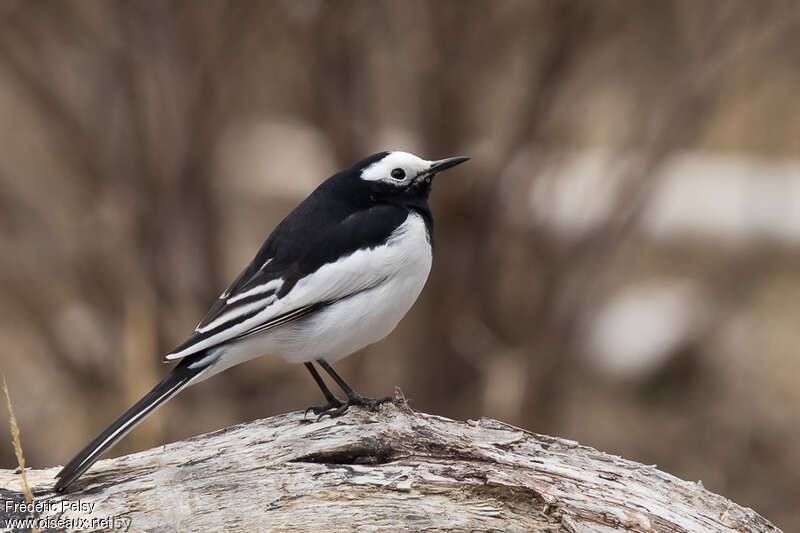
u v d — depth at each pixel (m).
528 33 13.91
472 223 13.53
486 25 13.44
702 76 14.20
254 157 18.55
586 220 14.06
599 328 16.55
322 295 8.02
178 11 13.52
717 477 14.39
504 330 13.73
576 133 15.17
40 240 15.01
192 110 13.61
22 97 15.53
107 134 13.91
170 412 13.20
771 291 18.19
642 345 16.31
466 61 13.37
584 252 13.79
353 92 13.55
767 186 18.97
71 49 14.34
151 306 13.26
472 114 13.59
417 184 8.72
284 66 14.31
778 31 15.19
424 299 13.55
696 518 7.32
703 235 18.06
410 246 8.19
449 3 13.19
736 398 15.95
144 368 13.09
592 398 15.80
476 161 13.51
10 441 14.30
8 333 15.59
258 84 14.62
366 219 8.26
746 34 14.95
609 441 14.88
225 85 14.04
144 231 13.60
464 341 13.49
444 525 7.07
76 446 14.18
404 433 7.52
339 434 7.47
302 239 8.20
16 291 14.46
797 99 20.62
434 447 7.48
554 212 14.09
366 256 8.09
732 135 21.08
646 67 14.91
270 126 19.38
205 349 7.83
